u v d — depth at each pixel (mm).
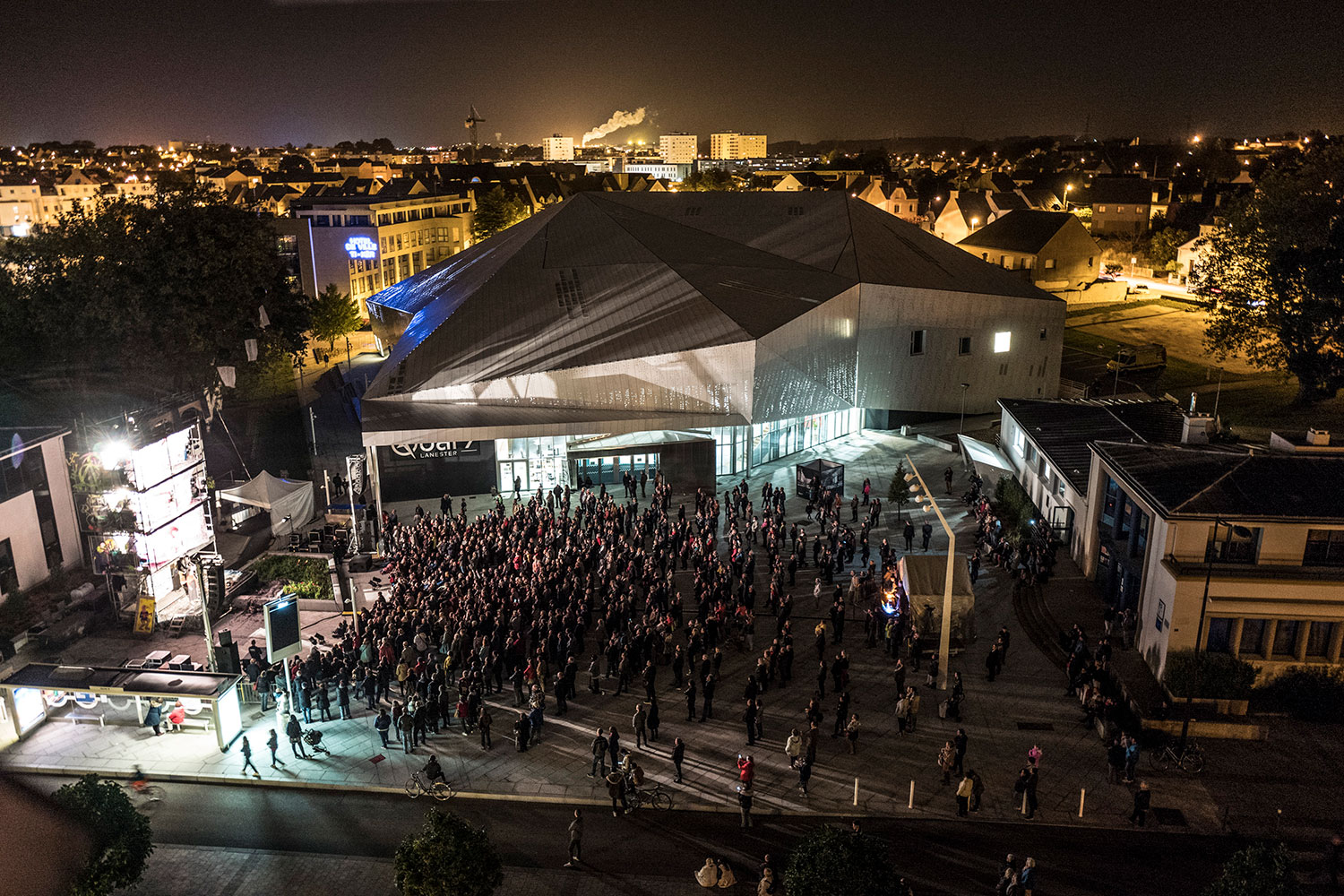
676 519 46188
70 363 50969
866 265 60156
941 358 61344
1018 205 144375
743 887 22500
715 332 52156
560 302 55125
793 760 27234
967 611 33469
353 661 31812
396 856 20531
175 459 38594
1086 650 31078
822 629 31734
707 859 23516
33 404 50219
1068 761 27219
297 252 104625
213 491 46281
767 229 65562
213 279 52344
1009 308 61375
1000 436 55312
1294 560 29328
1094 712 28719
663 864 23391
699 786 26328
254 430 63562
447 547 39719
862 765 27141
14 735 28906
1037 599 36875
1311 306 56062
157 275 50812
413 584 35938
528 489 51562
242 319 53656
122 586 37406
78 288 49125
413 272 108750
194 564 36469
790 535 44000
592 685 31062
